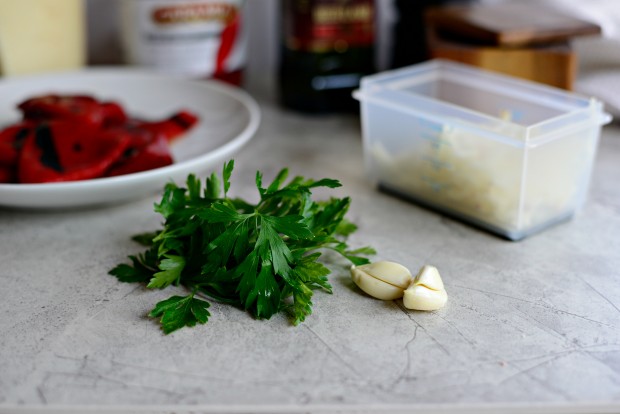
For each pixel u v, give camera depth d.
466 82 0.64
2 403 0.45
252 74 0.85
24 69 0.73
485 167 0.56
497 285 0.52
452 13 0.70
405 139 0.60
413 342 0.48
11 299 0.52
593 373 0.46
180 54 0.73
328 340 0.48
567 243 0.56
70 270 0.54
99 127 0.63
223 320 0.50
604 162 0.66
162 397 0.45
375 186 0.63
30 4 0.71
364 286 0.51
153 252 0.54
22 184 0.56
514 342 0.48
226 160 0.65
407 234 0.57
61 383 0.46
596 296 0.52
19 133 0.61
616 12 0.72
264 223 0.50
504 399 0.45
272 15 0.83
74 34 0.74
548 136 0.55
